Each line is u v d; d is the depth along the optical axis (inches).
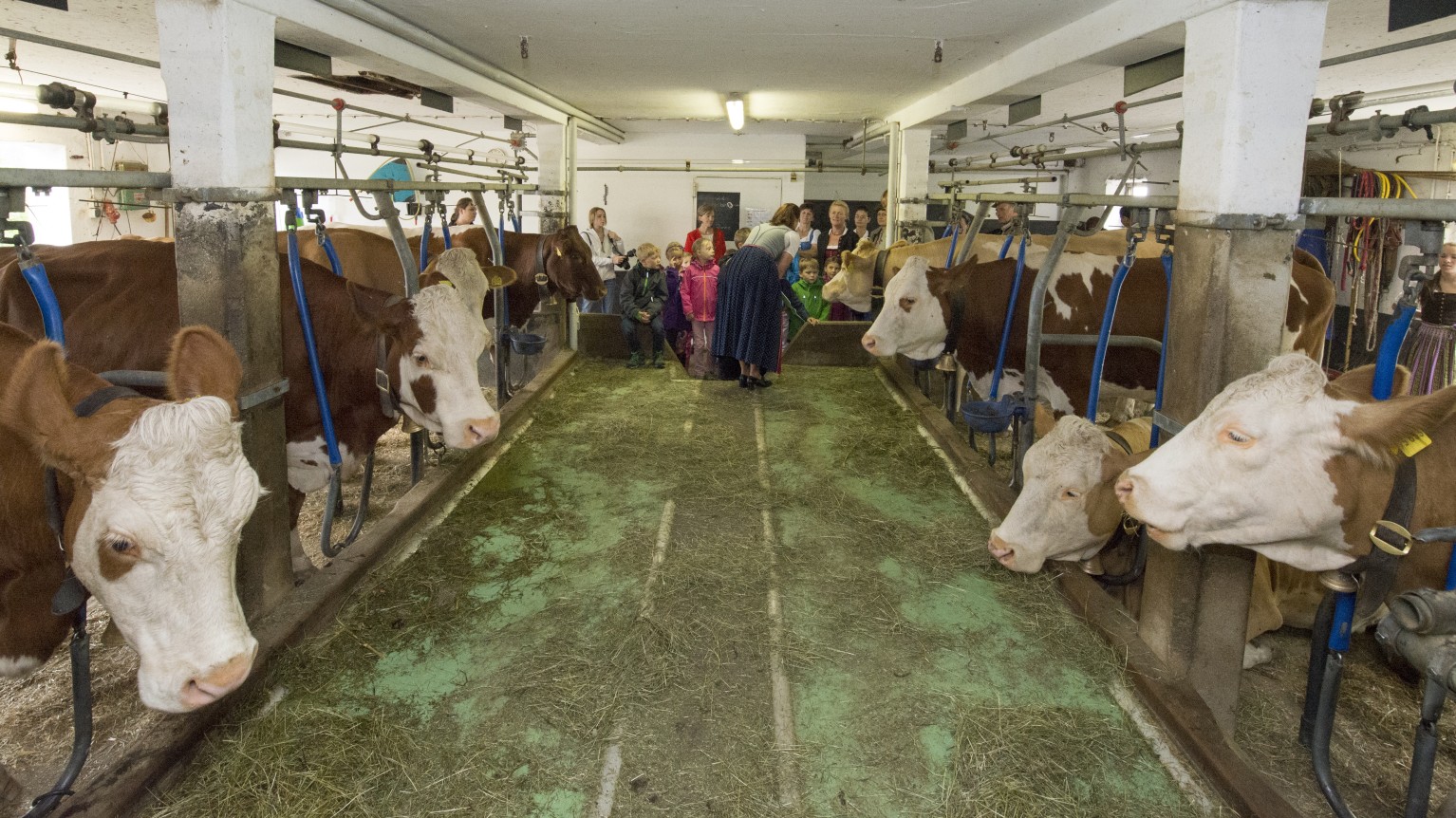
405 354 126.4
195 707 66.4
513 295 253.4
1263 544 84.2
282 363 115.2
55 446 64.6
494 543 147.2
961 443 199.3
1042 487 119.5
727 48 192.1
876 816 84.8
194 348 74.6
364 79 204.5
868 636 118.6
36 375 63.7
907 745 95.4
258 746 90.6
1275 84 92.0
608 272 350.3
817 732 97.8
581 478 181.3
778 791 88.0
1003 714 99.5
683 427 220.1
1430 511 79.7
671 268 304.2
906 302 186.9
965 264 181.0
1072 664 111.0
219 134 103.3
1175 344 103.9
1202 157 98.9
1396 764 97.3
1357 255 217.8
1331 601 92.9
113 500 64.1
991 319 180.7
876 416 235.0
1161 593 105.0
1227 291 94.7
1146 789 88.7
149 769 82.9
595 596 128.6
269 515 111.5
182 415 66.1
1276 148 93.0
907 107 293.1
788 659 112.0
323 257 186.1
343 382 130.5
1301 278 168.7
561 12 157.4
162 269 120.4
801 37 177.5
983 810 85.2
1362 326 225.5
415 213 198.8
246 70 106.1
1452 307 169.0
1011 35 169.3
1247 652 115.6
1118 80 234.1
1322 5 90.1
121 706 105.3
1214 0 96.3
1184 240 102.4
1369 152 259.3
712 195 430.3
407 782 87.9
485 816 83.8
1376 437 74.5
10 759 94.8
